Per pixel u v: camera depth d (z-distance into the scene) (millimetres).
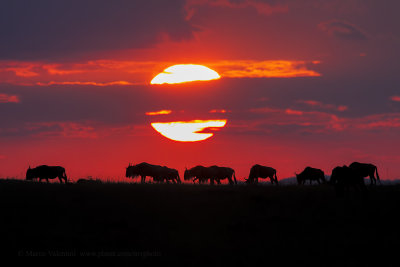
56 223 84438
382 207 95812
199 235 77250
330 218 88312
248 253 67812
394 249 69750
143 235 77375
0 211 91812
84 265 64562
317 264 63625
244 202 101125
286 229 81312
